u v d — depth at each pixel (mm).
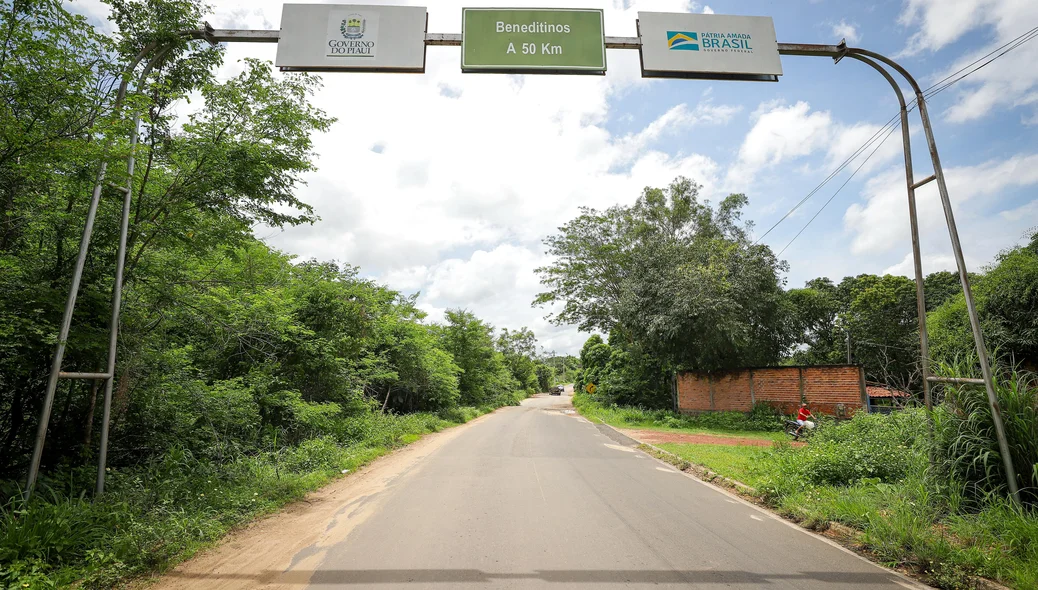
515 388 65250
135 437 9031
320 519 6734
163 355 9328
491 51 6770
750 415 21469
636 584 4297
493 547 5309
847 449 8531
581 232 33531
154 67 7754
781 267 26109
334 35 6828
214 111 8352
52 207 7348
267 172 8289
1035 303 15117
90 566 4605
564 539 5598
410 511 6957
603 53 6863
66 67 5777
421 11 6895
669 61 6988
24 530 4688
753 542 5539
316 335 14891
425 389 25984
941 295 29391
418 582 4352
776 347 26031
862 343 29828
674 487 8672
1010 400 6246
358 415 16062
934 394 7371
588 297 33531
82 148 5684
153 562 4910
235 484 8164
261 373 12289
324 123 8914
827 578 4469
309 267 17031
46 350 6930
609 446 14820
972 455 6309
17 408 7379
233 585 4383
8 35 5391
